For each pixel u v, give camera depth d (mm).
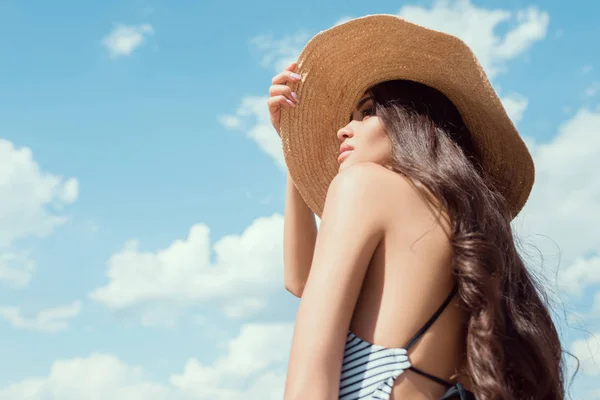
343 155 1877
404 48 2018
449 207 1624
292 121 2311
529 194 2094
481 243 1587
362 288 1557
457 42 1891
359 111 2018
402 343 1498
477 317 1542
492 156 2088
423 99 2006
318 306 1453
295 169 2346
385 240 1554
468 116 2035
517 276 1698
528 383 1592
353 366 1499
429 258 1562
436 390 1518
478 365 1509
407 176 1669
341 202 1563
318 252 1531
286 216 2457
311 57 2203
